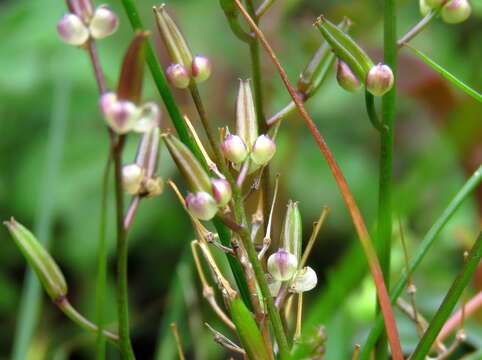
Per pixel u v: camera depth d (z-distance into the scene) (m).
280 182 0.38
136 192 0.21
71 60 0.55
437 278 0.46
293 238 0.24
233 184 0.22
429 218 0.47
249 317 0.22
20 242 0.22
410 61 0.40
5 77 0.58
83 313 0.57
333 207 0.55
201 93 0.49
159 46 0.39
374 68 0.23
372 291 0.37
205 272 0.37
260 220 0.24
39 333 0.53
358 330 0.36
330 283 0.23
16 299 0.59
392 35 0.25
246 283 0.24
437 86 0.40
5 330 0.58
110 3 0.54
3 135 0.59
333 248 0.55
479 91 0.36
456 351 0.34
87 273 0.57
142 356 0.59
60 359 0.39
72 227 0.56
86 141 0.57
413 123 0.55
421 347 0.24
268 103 0.47
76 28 0.21
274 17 0.48
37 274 0.22
